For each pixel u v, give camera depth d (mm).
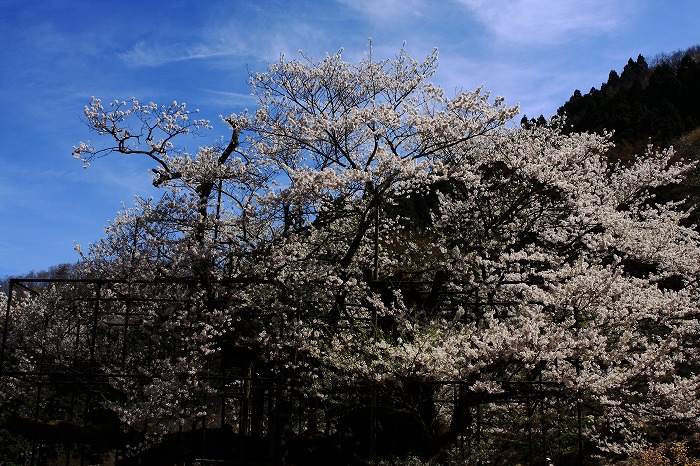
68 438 11398
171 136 12234
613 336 9375
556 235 12906
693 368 10562
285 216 11391
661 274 12617
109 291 12930
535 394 8617
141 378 10352
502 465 9297
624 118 28891
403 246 14680
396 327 10391
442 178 10211
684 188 20578
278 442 9320
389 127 11109
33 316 13859
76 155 11734
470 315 11320
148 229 11320
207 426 12234
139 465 10148
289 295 10562
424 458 9117
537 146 13484
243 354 11352
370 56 13703
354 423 10406
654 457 8461
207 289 10820
